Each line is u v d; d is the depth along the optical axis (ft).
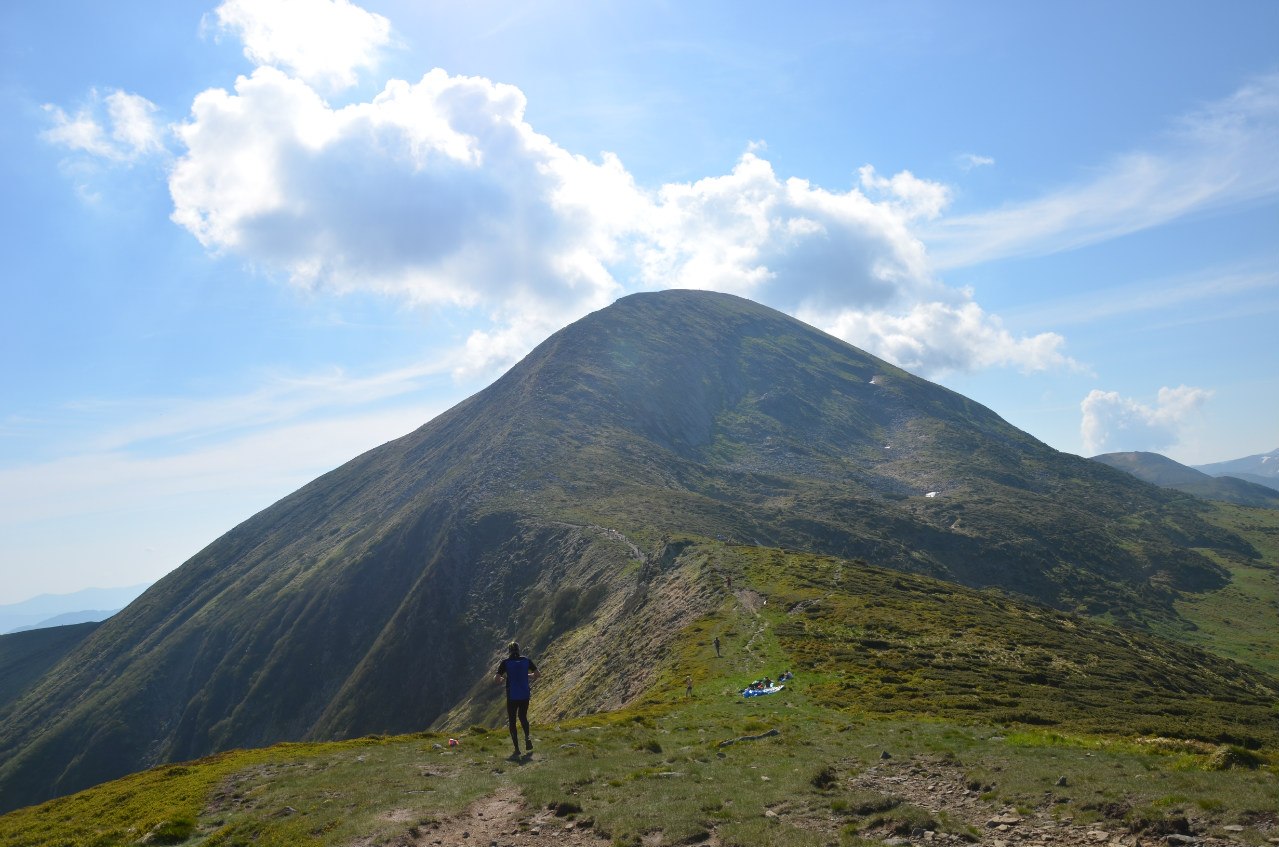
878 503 652.48
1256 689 245.86
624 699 182.29
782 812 55.26
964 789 59.62
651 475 632.79
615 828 52.13
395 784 70.03
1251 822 44.60
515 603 440.86
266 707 526.16
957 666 147.95
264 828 59.88
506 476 620.90
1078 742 79.71
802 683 136.67
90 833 69.15
